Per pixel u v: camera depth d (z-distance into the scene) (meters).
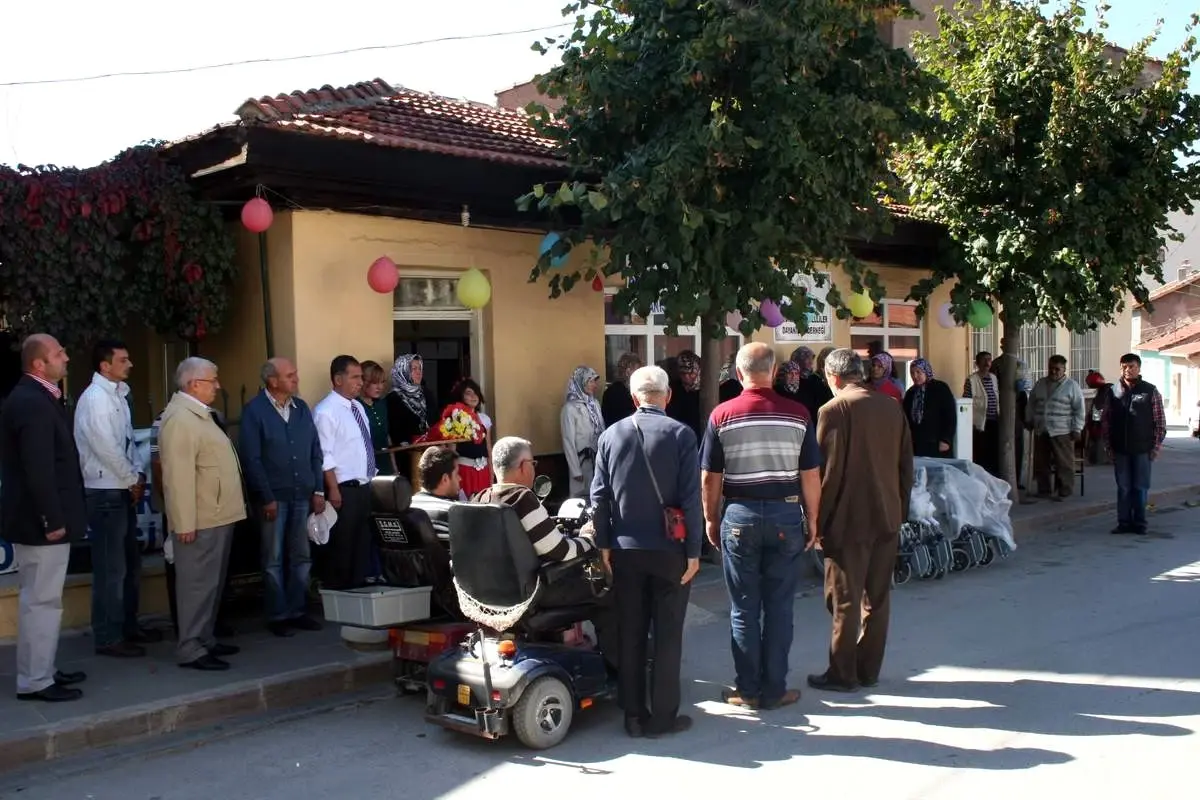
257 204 7.88
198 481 6.52
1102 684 6.24
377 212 8.98
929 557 9.27
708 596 8.95
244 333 9.03
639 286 8.50
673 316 8.40
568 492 10.57
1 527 6.00
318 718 6.09
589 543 5.96
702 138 7.91
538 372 10.35
